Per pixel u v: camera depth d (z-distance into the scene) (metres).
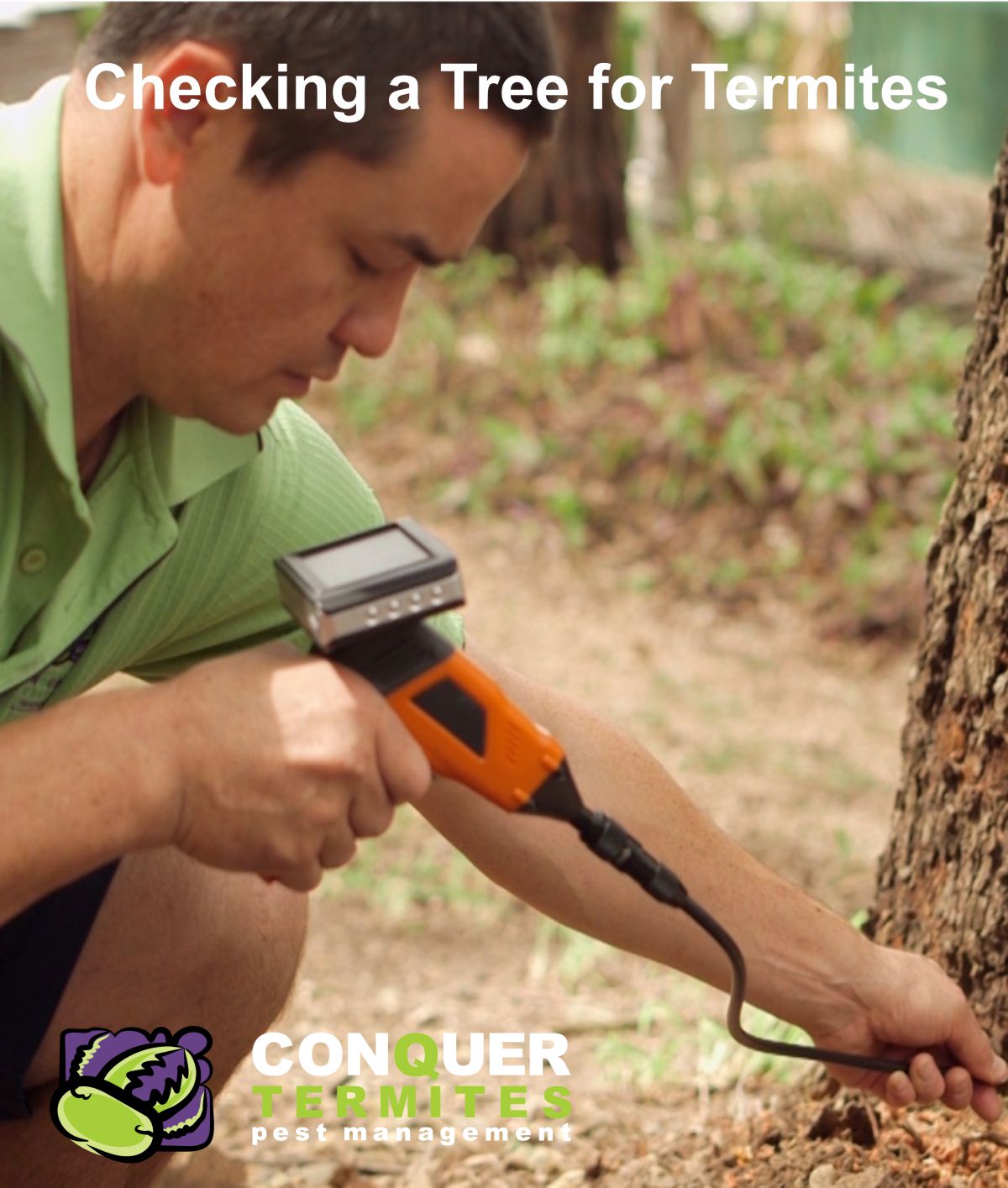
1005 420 2.09
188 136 1.35
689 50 11.03
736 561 6.34
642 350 7.38
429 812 1.82
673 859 1.82
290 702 1.41
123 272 1.42
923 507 6.45
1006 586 2.07
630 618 6.05
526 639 5.80
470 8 1.31
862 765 4.98
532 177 8.36
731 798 4.60
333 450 1.79
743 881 1.85
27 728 1.41
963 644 2.15
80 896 1.72
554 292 7.75
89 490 1.57
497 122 1.34
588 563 6.37
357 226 1.35
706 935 1.86
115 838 1.39
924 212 11.06
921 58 13.63
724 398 6.86
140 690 1.44
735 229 10.28
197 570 1.68
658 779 1.84
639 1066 2.82
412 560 1.44
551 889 1.83
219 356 1.43
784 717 5.37
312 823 1.41
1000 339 2.12
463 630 1.76
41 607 1.55
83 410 1.51
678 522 6.52
